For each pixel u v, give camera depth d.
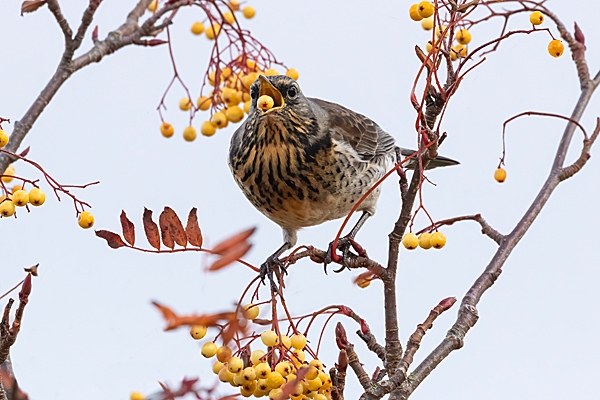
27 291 6.58
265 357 7.00
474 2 7.48
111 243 6.55
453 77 7.46
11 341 6.55
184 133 11.13
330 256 8.44
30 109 9.38
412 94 7.36
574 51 10.58
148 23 10.30
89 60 9.85
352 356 7.69
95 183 7.82
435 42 7.54
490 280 8.99
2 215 7.58
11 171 8.59
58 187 7.68
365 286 8.51
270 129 11.28
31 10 9.22
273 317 7.04
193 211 6.59
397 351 8.32
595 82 10.55
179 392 6.06
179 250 6.60
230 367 6.69
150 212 6.57
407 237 7.67
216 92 10.97
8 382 6.52
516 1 8.62
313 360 6.98
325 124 11.88
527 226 9.45
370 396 7.54
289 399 6.95
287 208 11.86
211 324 5.48
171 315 5.41
